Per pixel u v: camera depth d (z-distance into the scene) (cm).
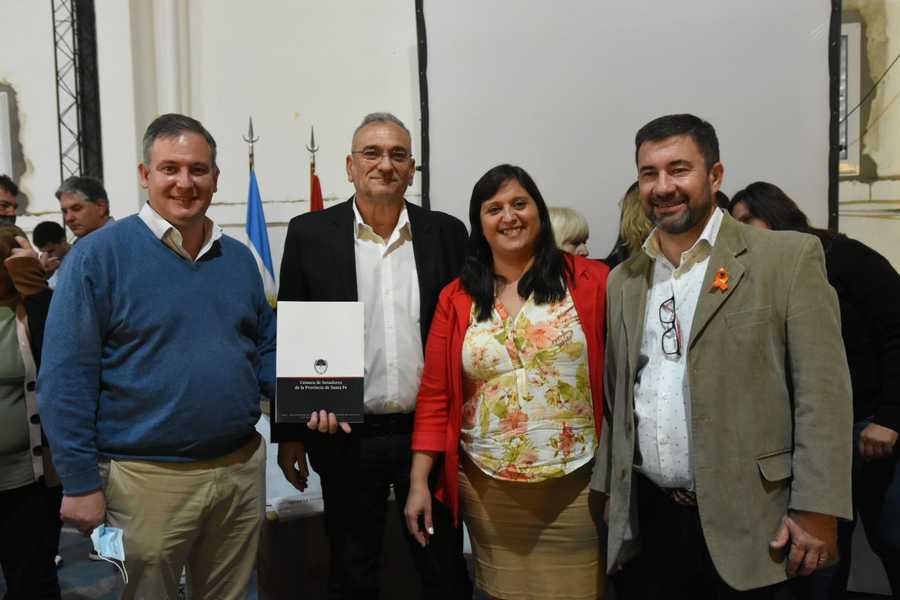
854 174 288
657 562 159
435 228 203
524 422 170
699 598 160
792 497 136
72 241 401
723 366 141
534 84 320
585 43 313
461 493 184
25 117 402
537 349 170
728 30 295
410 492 183
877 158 285
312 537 237
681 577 157
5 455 201
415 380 195
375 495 196
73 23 388
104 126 392
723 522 140
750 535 139
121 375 161
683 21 300
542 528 174
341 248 194
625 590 170
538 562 175
